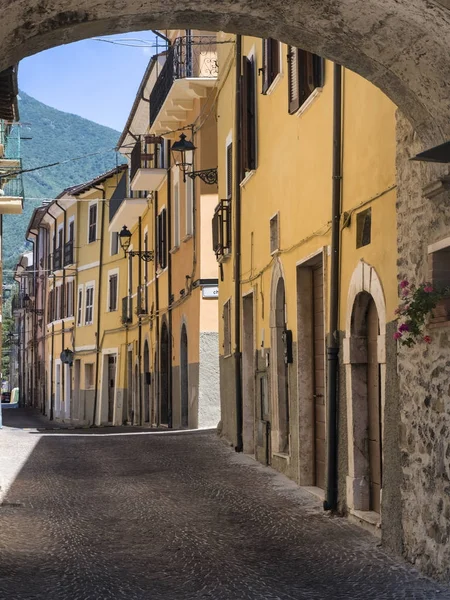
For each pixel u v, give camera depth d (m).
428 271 7.48
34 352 58.94
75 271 45.19
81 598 6.88
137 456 16.84
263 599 6.79
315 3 6.85
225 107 19.02
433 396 7.37
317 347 12.10
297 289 12.35
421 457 7.62
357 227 9.59
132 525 10.06
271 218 14.12
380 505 9.18
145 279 32.88
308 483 12.14
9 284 106.06
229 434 18.42
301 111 12.02
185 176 24.98
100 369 41.03
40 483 13.66
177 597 6.90
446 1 6.35
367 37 7.08
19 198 20.86
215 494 11.97
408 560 7.84
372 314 9.59
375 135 9.02
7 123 19.30
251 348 16.95
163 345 29.31
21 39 6.77
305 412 12.23
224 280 19.20
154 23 7.17
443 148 6.35
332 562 7.95
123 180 35.78
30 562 8.21
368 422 9.72
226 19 7.21
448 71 6.87
